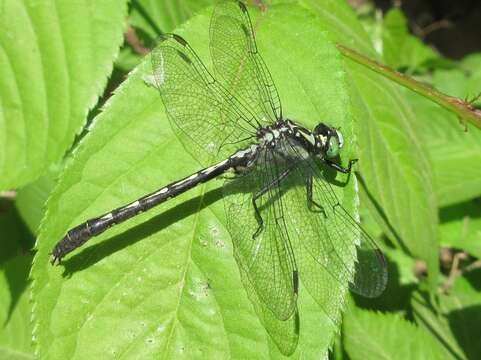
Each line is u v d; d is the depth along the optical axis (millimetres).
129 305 150
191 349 148
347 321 194
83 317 149
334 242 155
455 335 210
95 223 150
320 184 159
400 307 211
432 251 185
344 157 157
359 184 179
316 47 158
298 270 153
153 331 149
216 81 164
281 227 157
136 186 154
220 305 150
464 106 159
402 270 218
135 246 152
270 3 169
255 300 149
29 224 195
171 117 157
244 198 159
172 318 149
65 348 147
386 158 179
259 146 163
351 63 181
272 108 157
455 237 223
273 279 151
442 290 222
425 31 387
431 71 299
